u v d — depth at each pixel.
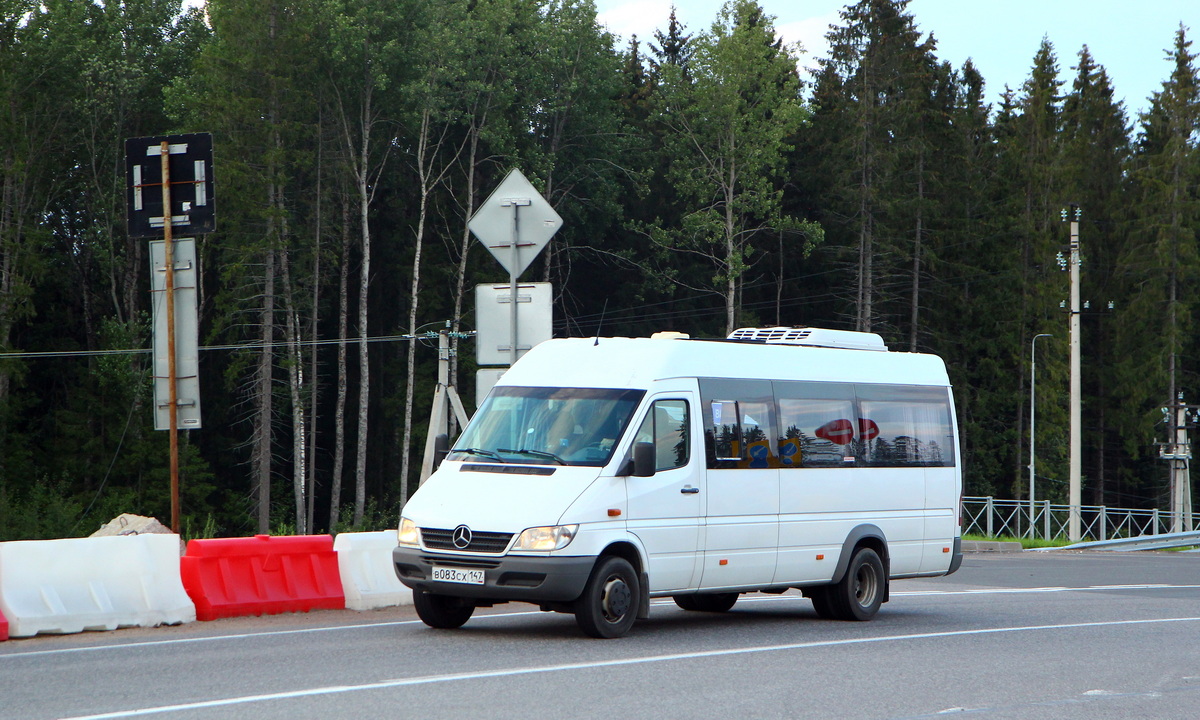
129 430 69.62
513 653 14.70
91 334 76.19
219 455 77.94
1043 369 90.56
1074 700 12.66
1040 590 26.58
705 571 17.25
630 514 16.23
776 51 78.19
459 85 70.62
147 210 20.17
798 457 18.77
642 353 17.41
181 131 68.69
